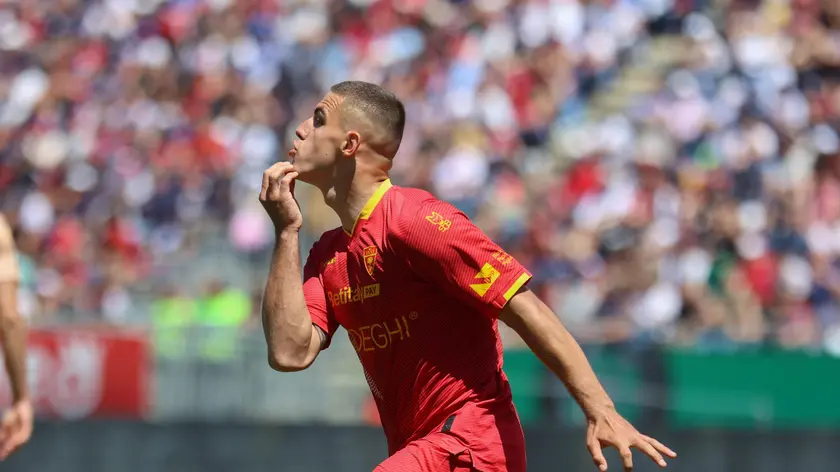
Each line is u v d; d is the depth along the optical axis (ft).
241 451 114.32
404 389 45.78
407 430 46.03
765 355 113.70
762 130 170.19
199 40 198.29
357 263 45.29
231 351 115.44
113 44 203.10
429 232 43.75
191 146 177.06
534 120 177.06
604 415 42.78
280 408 115.14
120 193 171.83
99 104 192.24
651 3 196.34
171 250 152.76
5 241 68.13
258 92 187.73
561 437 112.16
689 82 178.50
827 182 163.84
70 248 159.84
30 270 140.87
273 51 194.80
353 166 45.27
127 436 112.98
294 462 114.32
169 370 114.62
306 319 45.29
